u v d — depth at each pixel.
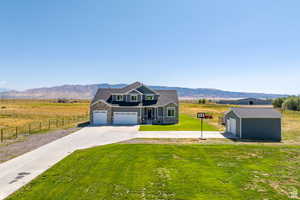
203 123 33.62
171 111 33.97
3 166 11.55
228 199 7.67
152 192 8.18
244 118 20.84
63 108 70.06
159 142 18.34
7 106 73.12
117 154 13.82
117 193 8.10
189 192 8.20
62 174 10.15
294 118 40.75
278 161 12.46
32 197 7.83
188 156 13.45
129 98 34.47
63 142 18.19
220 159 12.82
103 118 32.25
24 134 22.36
